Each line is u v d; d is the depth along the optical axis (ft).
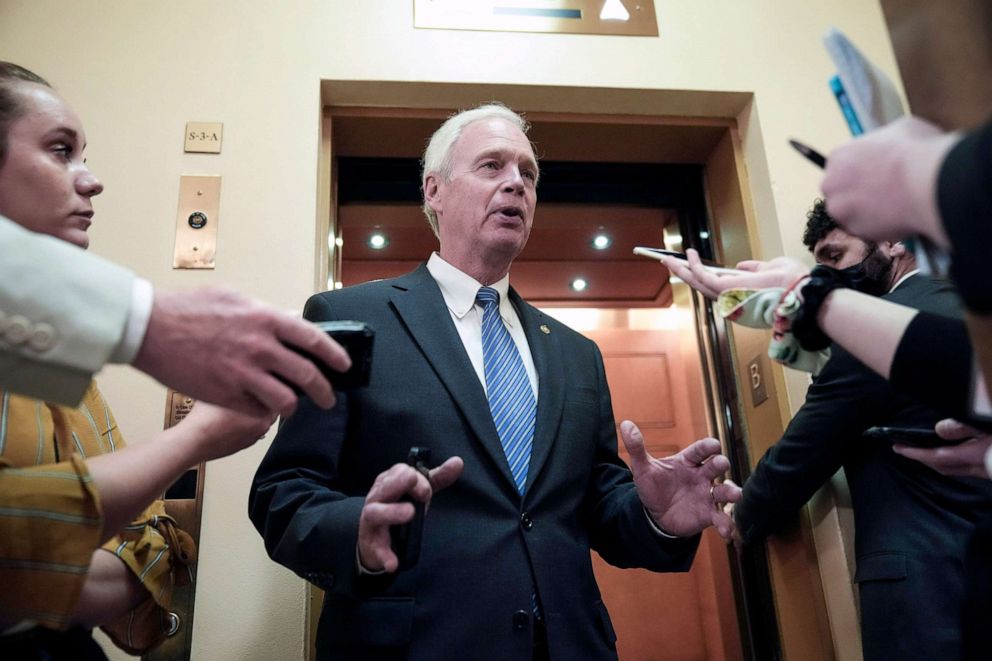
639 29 7.09
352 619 3.56
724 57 7.11
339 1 6.79
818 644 5.58
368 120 6.91
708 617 7.50
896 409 4.42
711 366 7.53
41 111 3.10
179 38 6.47
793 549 5.90
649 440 8.32
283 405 2.13
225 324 2.10
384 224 7.78
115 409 5.30
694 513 4.03
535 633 3.70
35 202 3.02
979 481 4.01
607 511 4.46
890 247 5.19
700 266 3.39
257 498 3.81
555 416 4.38
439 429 4.02
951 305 4.24
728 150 7.33
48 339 1.97
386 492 3.00
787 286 3.16
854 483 4.62
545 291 8.89
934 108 1.87
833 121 7.00
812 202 6.68
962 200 1.65
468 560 3.69
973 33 1.71
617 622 7.57
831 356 4.69
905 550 4.10
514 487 3.96
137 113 6.17
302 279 5.86
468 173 5.09
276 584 5.04
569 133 7.32
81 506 2.27
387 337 4.32
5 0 6.36
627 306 8.99
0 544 2.17
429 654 3.45
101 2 6.49
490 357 4.54
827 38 2.32
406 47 6.72
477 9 6.93
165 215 5.89
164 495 5.14
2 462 2.28
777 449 5.01
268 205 6.03
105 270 2.10
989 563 2.08
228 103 6.31
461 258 5.05
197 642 4.87
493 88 6.75
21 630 2.35
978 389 2.33
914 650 3.87
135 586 2.90
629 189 7.93
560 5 7.07
